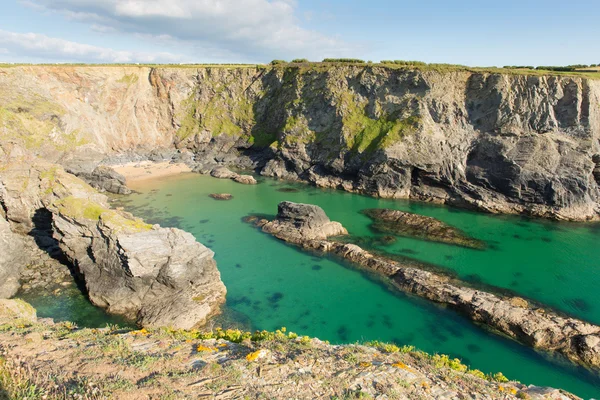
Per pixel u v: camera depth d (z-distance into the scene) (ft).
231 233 183.21
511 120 234.99
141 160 333.83
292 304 123.03
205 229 187.52
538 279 141.79
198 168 319.88
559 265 153.99
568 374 93.61
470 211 227.81
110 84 323.57
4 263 122.11
